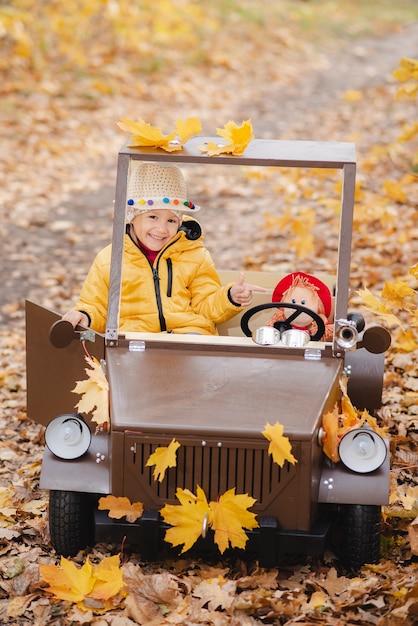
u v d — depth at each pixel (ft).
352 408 15.35
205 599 13.58
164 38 74.84
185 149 16.44
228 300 17.47
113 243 16.31
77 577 13.84
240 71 72.95
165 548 14.49
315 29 91.15
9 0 69.21
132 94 62.85
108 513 14.37
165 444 13.71
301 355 15.78
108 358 15.64
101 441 14.85
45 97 58.80
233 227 38.52
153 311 17.60
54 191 44.34
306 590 14.14
